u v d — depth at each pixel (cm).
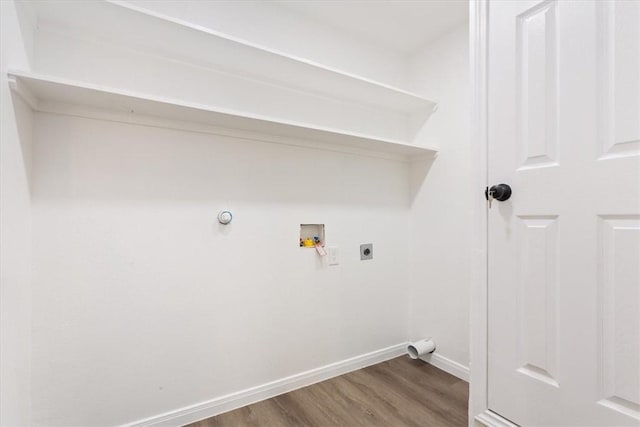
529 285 109
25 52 118
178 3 159
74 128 134
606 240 91
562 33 100
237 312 172
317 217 200
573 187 98
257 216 178
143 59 151
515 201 113
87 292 137
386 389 188
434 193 221
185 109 138
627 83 87
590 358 93
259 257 179
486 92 123
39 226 128
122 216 144
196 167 161
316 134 180
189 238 159
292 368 189
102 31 137
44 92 119
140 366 147
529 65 109
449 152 211
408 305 240
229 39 144
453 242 207
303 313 194
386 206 230
